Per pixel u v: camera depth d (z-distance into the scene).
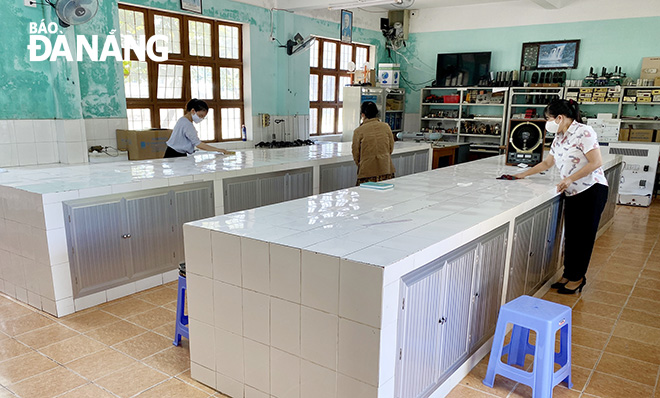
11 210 3.37
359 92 9.27
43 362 2.71
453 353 2.47
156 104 6.82
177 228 3.94
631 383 2.62
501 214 2.71
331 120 10.29
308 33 8.85
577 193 3.65
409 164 6.96
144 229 3.70
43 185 3.38
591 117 8.56
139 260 3.71
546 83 8.95
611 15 8.42
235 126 8.10
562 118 3.58
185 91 7.17
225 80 7.78
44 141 5.47
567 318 2.39
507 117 9.42
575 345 3.05
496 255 2.78
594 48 8.67
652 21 8.09
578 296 3.89
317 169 5.21
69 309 3.33
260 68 8.11
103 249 3.46
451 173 4.33
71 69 5.38
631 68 8.39
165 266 3.92
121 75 6.04
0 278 3.71
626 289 4.05
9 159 5.21
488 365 2.54
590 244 3.74
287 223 2.42
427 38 10.52
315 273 1.92
